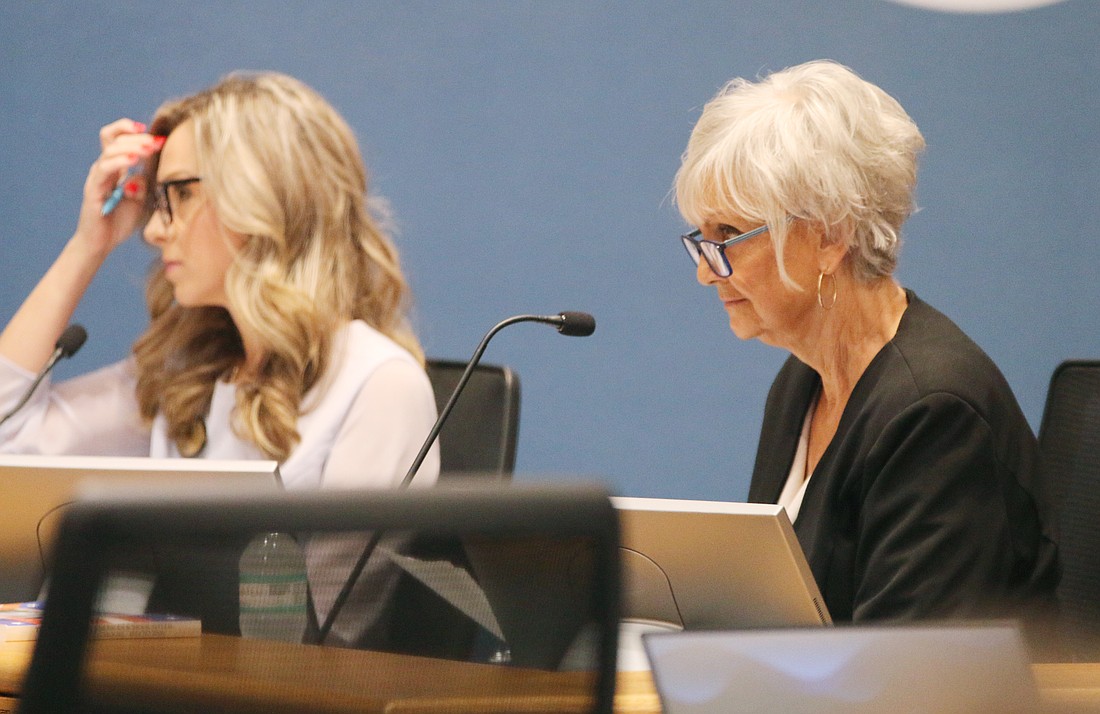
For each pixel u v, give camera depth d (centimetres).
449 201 1302
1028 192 1230
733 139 617
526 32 1286
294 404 756
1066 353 1230
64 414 855
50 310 867
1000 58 1225
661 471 1287
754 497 719
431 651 234
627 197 1282
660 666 364
